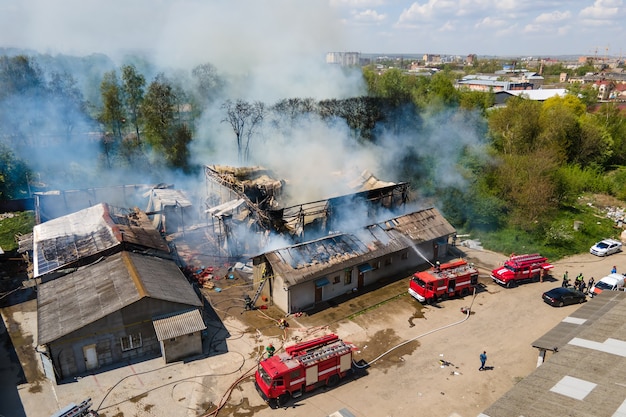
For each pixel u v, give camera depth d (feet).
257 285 111.04
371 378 82.02
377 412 73.56
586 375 66.18
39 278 98.48
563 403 60.23
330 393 77.97
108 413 71.72
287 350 78.64
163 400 74.90
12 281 116.26
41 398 74.84
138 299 82.69
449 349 90.94
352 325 98.68
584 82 606.14
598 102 391.45
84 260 101.50
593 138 236.63
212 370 82.69
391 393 78.13
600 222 171.22
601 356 70.49
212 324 97.81
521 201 160.04
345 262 109.19
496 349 91.25
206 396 76.13
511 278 118.42
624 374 64.69
